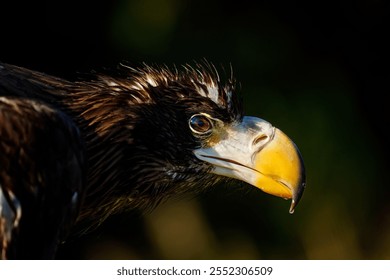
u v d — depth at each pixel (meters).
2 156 6.67
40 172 6.78
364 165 14.67
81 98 7.58
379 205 14.80
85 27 13.62
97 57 13.62
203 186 8.07
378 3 15.26
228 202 14.34
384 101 15.41
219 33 13.73
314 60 14.73
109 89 7.66
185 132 7.85
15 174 6.68
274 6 14.30
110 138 7.59
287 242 14.52
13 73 7.40
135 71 7.93
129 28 13.44
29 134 6.78
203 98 7.88
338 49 15.07
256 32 14.05
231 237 14.46
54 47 13.75
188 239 14.36
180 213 14.34
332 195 14.41
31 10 13.70
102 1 13.58
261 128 8.02
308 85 14.43
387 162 15.09
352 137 14.59
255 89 13.91
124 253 14.38
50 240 6.91
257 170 7.93
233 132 7.98
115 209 7.90
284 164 7.90
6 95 7.13
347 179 14.48
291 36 14.48
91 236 14.28
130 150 7.66
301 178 7.91
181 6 13.50
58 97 7.53
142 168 7.75
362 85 15.38
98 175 7.61
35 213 6.76
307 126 14.15
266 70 14.04
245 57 13.87
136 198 7.88
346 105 14.70
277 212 14.37
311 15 14.70
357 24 15.23
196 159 7.91
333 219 14.48
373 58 15.37
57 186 6.88
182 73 8.05
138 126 7.66
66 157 6.96
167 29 13.41
